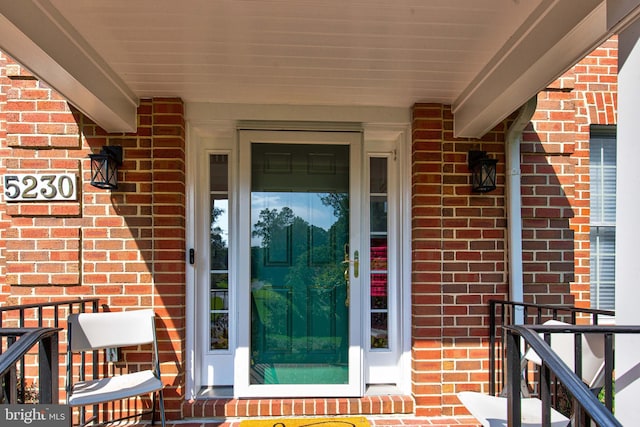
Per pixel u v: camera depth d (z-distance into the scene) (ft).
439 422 8.40
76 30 5.98
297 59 6.99
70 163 8.58
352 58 6.95
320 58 6.95
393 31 6.10
